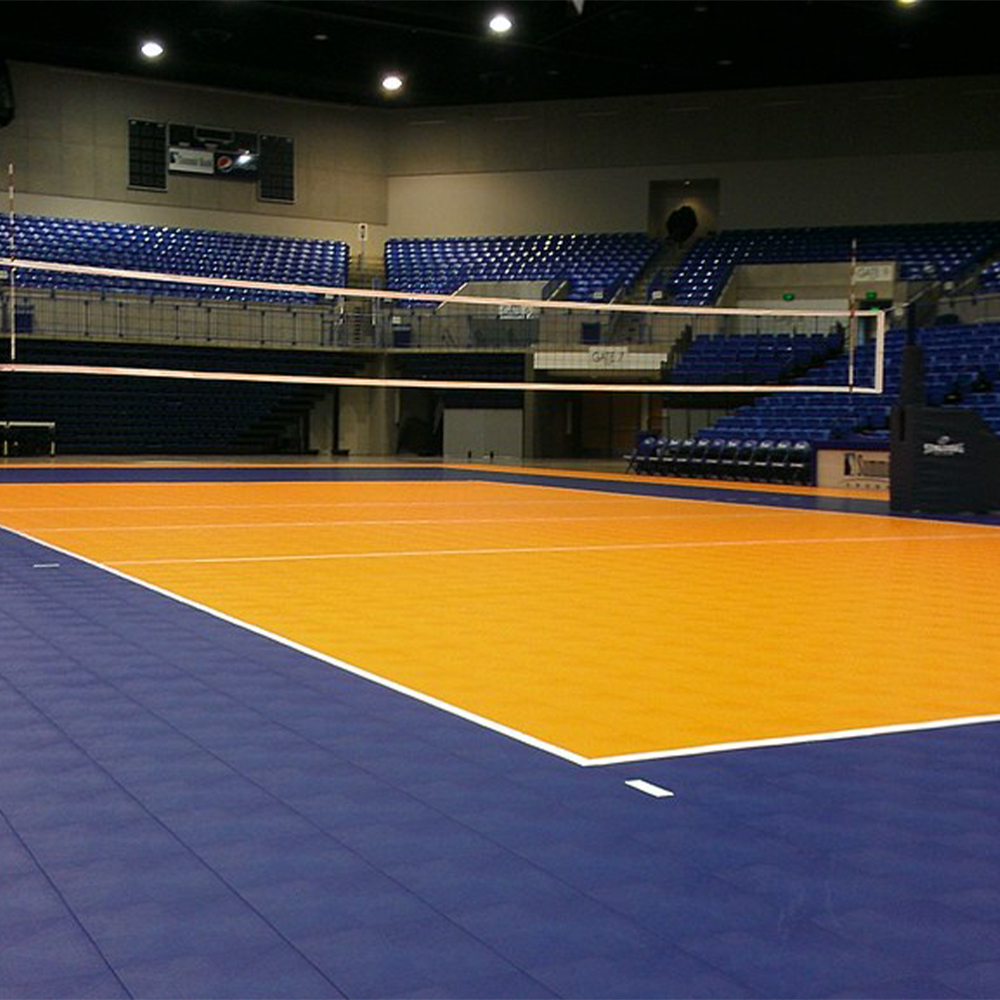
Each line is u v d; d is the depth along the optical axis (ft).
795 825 12.01
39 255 87.04
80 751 14.28
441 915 9.73
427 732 15.35
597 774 13.66
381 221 100.27
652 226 97.81
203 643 20.71
